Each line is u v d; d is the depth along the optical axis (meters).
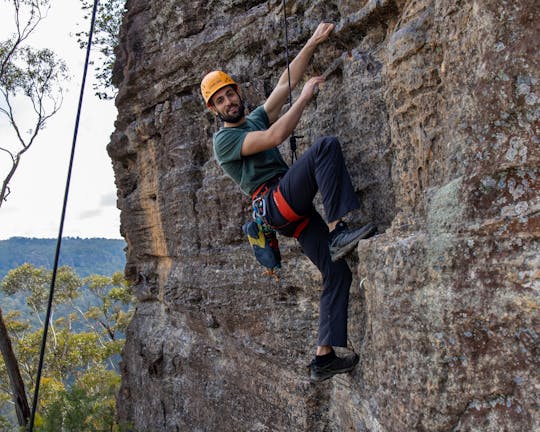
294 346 5.18
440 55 3.18
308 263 5.03
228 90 3.66
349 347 4.23
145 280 9.12
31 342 26.27
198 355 7.14
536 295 2.29
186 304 7.23
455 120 2.82
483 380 2.53
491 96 2.49
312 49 4.28
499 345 2.45
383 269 3.20
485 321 2.50
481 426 2.55
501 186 2.49
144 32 7.71
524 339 2.35
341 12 4.35
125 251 9.99
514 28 2.39
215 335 6.81
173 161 7.49
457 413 2.68
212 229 6.67
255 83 5.69
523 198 2.40
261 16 5.55
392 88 3.58
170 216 7.62
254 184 3.66
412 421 2.93
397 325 3.06
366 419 3.85
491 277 2.49
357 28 4.16
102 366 27.89
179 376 7.64
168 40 7.16
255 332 5.78
